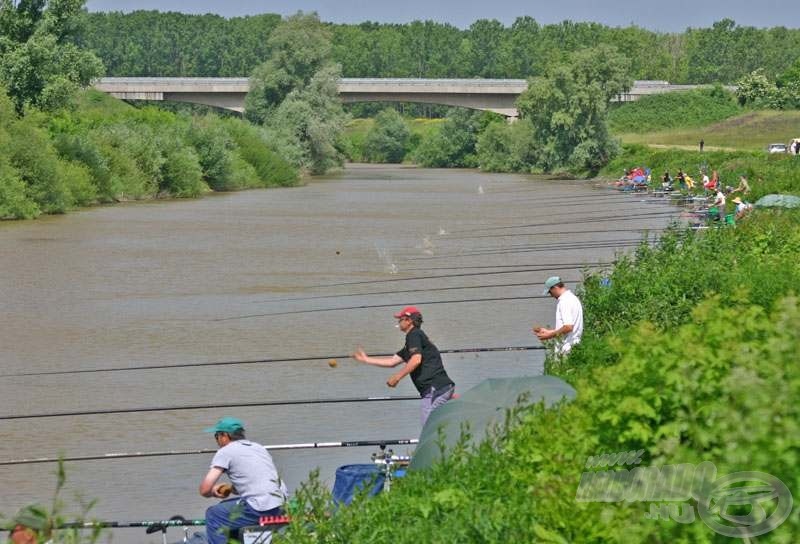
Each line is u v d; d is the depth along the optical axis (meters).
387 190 176.50
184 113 195.62
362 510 21.59
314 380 45.16
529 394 24.12
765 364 17.00
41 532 18.77
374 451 35.44
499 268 76.75
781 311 19.89
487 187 184.25
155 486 32.88
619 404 18.47
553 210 129.12
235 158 178.50
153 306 63.81
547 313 59.47
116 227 110.88
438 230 105.56
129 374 47.03
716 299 21.36
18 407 41.88
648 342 19.73
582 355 37.69
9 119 128.25
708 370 18.12
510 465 21.41
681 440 18.11
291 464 34.25
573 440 19.44
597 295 47.22
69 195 130.75
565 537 17.69
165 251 89.81
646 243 60.53
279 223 114.25
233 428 26.48
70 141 142.38
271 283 71.94
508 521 19.44
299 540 21.27
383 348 51.41
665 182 153.75
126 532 29.36
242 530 25.17
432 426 25.45
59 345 53.41
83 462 35.22
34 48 159.25
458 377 44.69
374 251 88.25
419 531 19.81
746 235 60.97
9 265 81.81
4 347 53.06
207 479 25.50
